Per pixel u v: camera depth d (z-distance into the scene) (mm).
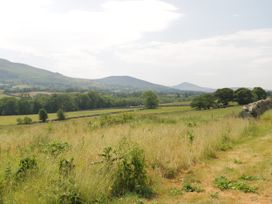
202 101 64188
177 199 7336
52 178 7059
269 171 9312
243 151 12531
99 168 7910
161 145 10867
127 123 21047
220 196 7559
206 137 13344
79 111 85188
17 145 12070
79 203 6547
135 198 7176
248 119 21906
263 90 71625
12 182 6973
